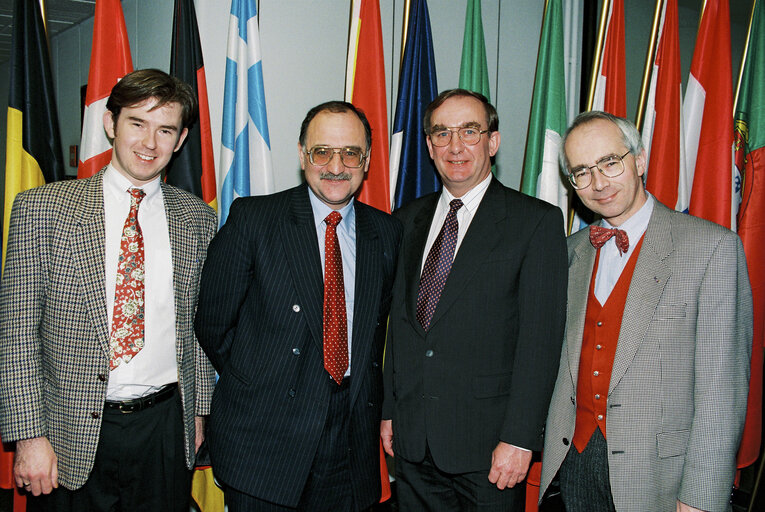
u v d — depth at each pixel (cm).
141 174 156
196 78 211
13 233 144
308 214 165
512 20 316
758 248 258
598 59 254
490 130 178
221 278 159
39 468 145
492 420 160
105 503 153
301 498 160
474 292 161
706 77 254
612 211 155
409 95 239
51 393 148
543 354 154
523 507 168
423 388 165
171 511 163
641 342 145
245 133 214
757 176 261
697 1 459
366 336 161
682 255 146
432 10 290
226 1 236
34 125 196
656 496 143
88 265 147
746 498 283
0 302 144
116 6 197
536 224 161
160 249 160
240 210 164
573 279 166
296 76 256
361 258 167
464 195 176
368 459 166
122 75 198
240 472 155
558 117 248
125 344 151
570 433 158
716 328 140
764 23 262
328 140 160
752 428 254
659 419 143
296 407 155
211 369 181
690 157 259
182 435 165
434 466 172
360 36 230
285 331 155
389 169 238
